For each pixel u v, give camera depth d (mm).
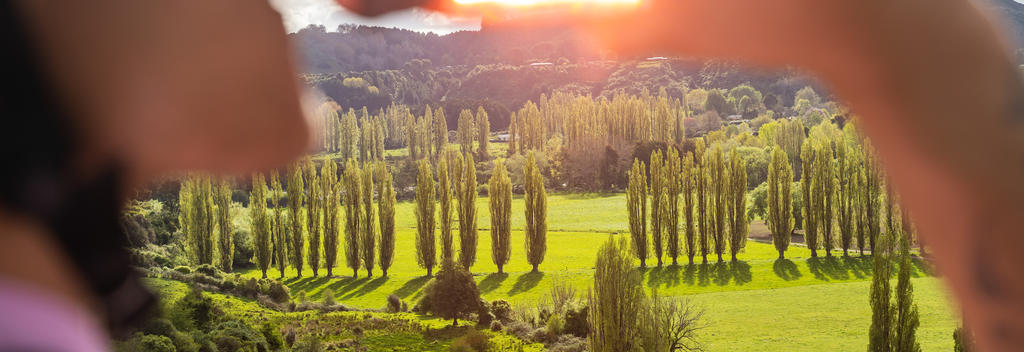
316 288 51219
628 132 90938
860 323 37719
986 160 271
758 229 65438
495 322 36750
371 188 54000
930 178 279
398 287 51031
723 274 50219
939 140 276
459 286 37688
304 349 31281
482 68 129000
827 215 52844
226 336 26141
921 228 292
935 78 278
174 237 50562
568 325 34844
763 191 62656
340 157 98750
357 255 54062
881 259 25797
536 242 52781
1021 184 268
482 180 88750
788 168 52688
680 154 82438
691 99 113125
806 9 274
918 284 42594
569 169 85000
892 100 281
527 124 97688
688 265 53125
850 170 52562
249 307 39781
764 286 46875
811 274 48938
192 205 51000
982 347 275
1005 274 269
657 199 52969
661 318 27344
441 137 101375
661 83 113875
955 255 278
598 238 62906
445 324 38344
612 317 26703
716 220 53312
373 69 118000
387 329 37375
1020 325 266
